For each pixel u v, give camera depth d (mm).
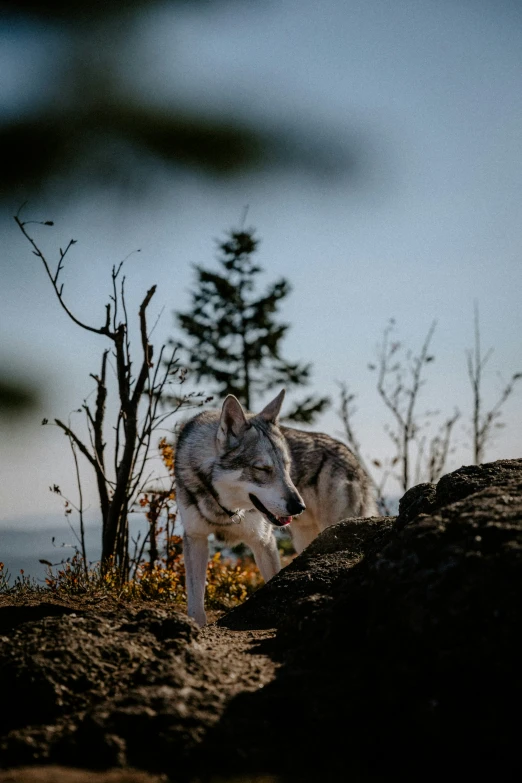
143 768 2588
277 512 6051
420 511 4477
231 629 5043
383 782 2426
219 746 2654
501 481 4141
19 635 3533
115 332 6859
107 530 7012
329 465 8070
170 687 3059
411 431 11117
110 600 6227
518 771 2314
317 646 3348
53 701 3102
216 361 20109
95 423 7168
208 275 19062
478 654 2561
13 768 2600
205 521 6246
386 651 2867
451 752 2449
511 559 2703
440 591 2781
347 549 5668
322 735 2721
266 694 3016
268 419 6578
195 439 6465
